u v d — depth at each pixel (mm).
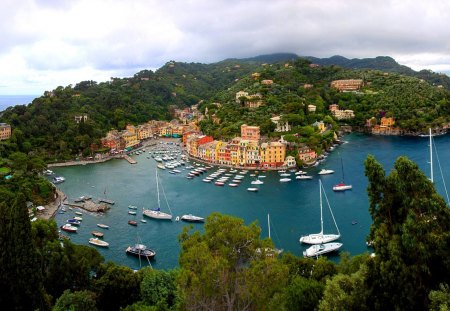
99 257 98812
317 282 68625
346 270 78750
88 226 157125
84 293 65938
